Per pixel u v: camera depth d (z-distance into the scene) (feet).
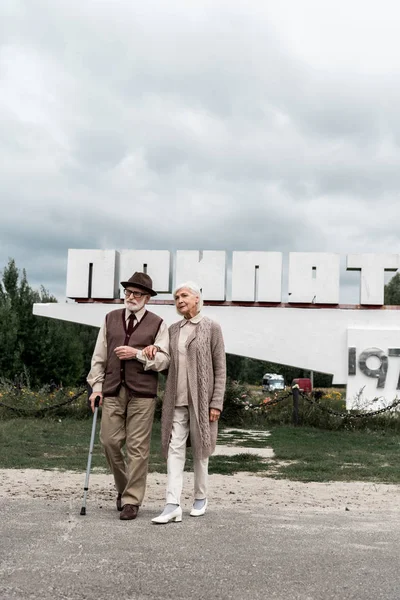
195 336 19.57
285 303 58.75
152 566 13.64
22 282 106.73
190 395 19.29
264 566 13.80
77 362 110.01
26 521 17.47
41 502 20.53
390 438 45.01
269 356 58.29
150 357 19.24
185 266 59.36
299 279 58.44
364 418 51.72
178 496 18.51
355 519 19.16
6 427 45.65
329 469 31.22
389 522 18.80
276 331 58.39
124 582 12.62
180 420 19.45
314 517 19.29
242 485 26.40
